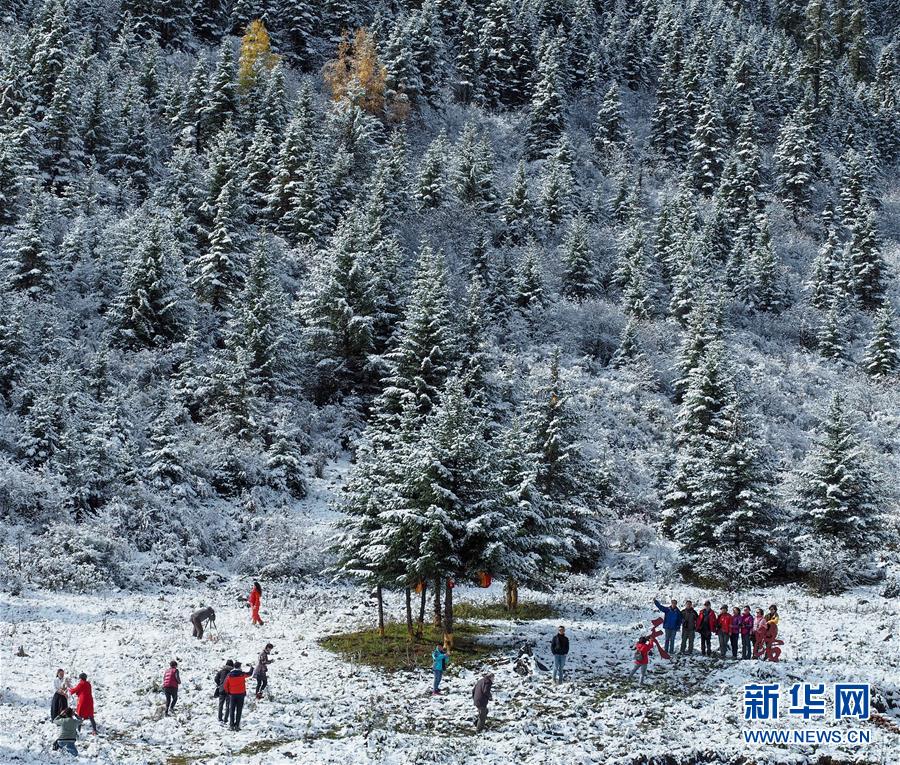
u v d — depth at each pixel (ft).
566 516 122.21
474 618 98.37
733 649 78.89
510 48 372.17
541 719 62.18
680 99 351.46
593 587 116.88
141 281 156.76
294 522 126.11
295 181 220.43
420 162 292.81
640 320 224.33
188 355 153.28
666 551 132.77
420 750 54.49
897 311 257.34
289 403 155.63
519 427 112.06
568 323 221.05
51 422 121.80
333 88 326.03
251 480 132.77
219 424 140.67
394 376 155.74
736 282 254.68
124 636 83.25
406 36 335.26
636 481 157.69
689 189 294.87
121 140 221.87
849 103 397.80
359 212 212.02
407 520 76.64
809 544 122.31
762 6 542.57
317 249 210.38
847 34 495.41
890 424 196.65
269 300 157.17
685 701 66.90
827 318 234.38
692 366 192.75
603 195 300.81
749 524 122.93
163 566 109.40
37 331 145.07
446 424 81.05
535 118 333.21
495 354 191.93
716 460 125.29
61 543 104.47
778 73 407.44
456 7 407.64
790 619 96.17
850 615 98.84
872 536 124.06
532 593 112.78
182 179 203.31
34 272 157.07
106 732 57.47
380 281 172.04
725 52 419.33
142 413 137.18
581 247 238.27
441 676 71.20
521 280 221.87
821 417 188.96
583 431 161.68
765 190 324.39
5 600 91.35
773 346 233.76
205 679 71.05
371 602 105.50
